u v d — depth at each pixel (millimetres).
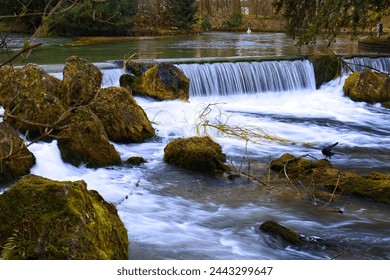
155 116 13695
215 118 14203
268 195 8812
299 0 20906
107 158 10203
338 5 18594
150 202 8531
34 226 5148
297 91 18953
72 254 4957
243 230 7484
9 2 20672
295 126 14508
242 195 8836
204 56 21203
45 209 5281
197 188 9164
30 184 5582
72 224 5145
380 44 24047
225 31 42375
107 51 23000
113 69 16031
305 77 19141
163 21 37188
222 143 11953
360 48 25328
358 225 7707
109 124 11328
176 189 9133
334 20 18922
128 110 11703
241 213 8102
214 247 6906
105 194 8852
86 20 30562
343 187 8828
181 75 15562
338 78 19219
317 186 9070
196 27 40969
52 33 30297
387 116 16016
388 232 7477
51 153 9852
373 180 8883
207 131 12797
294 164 9883
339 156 11617
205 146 10258
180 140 10547
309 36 19297
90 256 5035
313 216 8016
